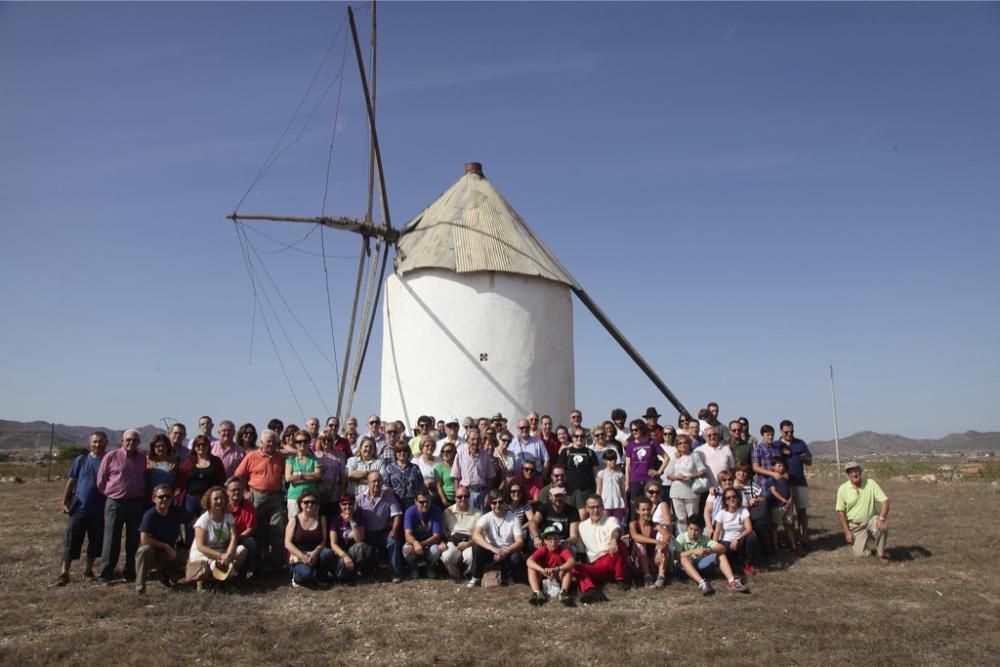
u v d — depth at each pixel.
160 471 8.70
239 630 6.59
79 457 8.66
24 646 6.11
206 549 7.99
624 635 6.46
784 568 9.09
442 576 8.65
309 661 5.86
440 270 16.11
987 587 8.10
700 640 6.30
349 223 16.72
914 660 5.82
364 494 8.80
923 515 13.41
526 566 8.36
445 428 10.82
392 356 16.78
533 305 16.27
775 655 5.93
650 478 9.61
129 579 8.45
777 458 10.13
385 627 6.72
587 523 8.40
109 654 5.98
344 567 8.29
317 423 10.16
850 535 9.73
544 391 16.14
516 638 6.38
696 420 10.73
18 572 8.87
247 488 8.91
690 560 8.30
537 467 10.14
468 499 8.90
